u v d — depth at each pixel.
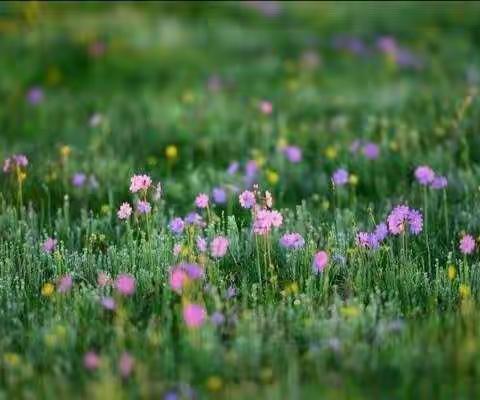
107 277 7.77
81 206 10.59
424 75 20.16
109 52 20.97
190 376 6.18
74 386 6.09
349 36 23.95
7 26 21.81
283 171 11.89
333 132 13.95
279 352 6.56
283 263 8.51
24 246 8.48
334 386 5.98
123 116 15.90
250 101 16.72
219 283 7.84
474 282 7.87
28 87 18.92
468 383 6.04
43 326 6.99
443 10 26.34
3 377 6.32
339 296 7.64
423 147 12.66
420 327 6.85
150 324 6.84
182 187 11.38
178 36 23.00
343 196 10.76
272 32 24.34
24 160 10.47
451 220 9.82
